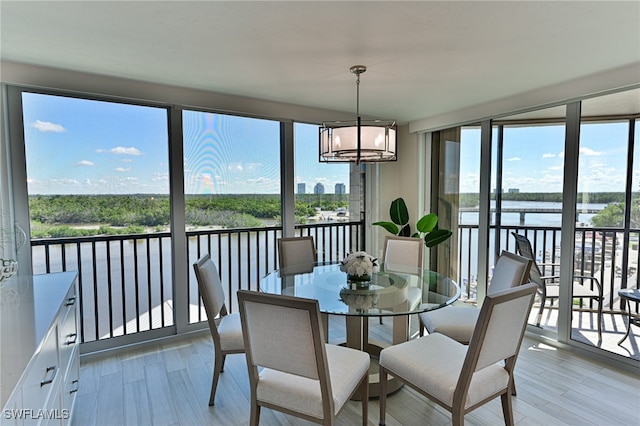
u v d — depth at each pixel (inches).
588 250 114.7
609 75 103.0
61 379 67.6
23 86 99.0
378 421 82.3
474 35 78.4
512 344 69.4
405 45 83.8
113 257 121.0
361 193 182.2
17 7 65.8
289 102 142.1
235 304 147.9
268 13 68.2
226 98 130.5
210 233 136.8
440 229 167.0
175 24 73.1
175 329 128.2
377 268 103.7
